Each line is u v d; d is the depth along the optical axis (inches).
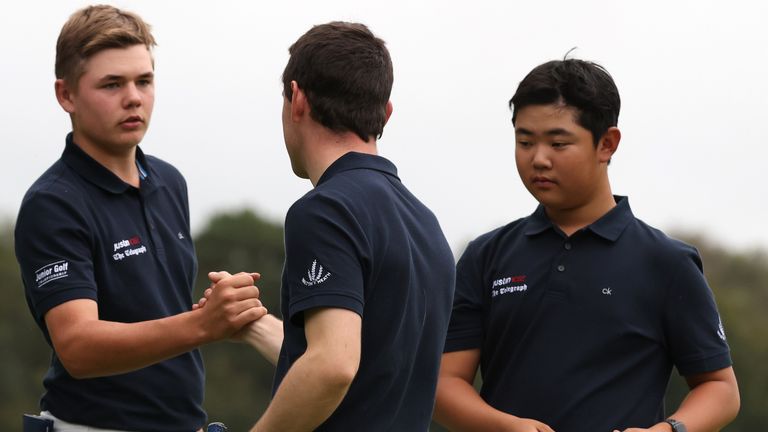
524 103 459.5
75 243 473.1
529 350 468.1
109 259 483.8
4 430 3198.8
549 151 456.1
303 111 402.3
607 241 468.1
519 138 462.9
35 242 471.8
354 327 370.0
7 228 3784.5
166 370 495.5
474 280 490.6
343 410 381.7
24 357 3383.4
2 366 3321.9
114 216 489.4
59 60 486.9
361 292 375.2
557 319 465.4
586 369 459.5
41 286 466.9
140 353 446.9
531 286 471.2
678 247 467.2
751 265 4074.8
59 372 489.4
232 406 2930.6
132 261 489.4
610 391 457.1
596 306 462.3
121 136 481.1
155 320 451.5
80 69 478.9
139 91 483.8
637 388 458.0
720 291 3629.4
